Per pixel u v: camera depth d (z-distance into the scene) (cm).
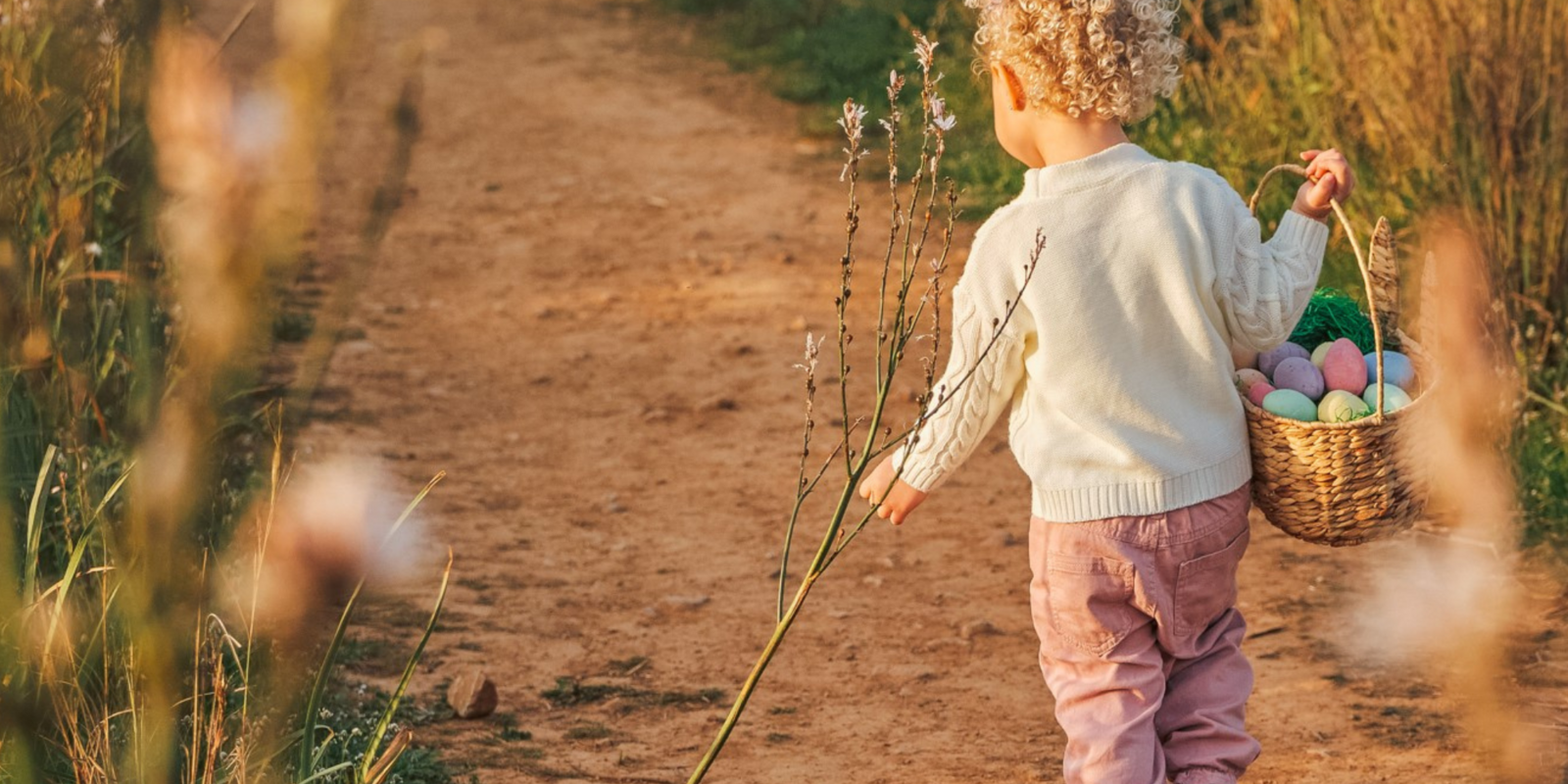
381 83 1265
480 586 476
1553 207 560
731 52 1431
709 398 674
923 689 409
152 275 296
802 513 550
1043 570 272
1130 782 260
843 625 454
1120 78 263
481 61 1451
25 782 162
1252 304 262
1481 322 472
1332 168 266
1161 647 270
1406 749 356
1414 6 604
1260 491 272
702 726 385
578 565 500
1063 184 266
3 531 165
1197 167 270
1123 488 262
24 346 212
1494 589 437
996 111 284
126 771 211
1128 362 262
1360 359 275
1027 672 421
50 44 105
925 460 278
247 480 376
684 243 927
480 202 1022
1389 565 470
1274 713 383
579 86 1356
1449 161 582
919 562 505
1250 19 917
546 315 796
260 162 64
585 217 990
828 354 728
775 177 1070
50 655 204
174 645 105
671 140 1182
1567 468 488
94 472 315
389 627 436
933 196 237
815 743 375
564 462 602
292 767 249
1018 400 277
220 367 76
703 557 510
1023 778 354
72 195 333
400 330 761
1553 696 371
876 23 1345
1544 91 562
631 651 433
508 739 370
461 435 625
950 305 785
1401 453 261
